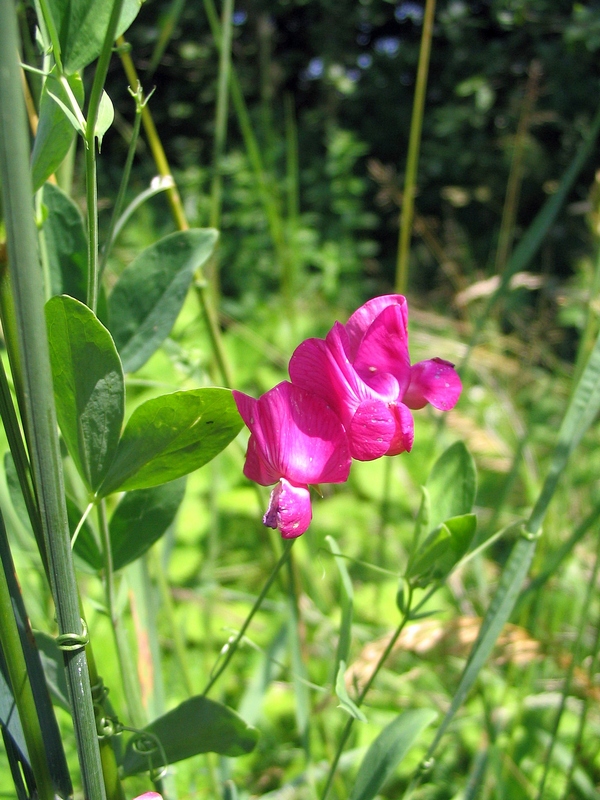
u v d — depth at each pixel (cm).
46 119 10
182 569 37
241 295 71
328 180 89
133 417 10
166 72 73
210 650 23
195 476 42
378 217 101
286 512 10
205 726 12
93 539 13
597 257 21
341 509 42
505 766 21
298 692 18
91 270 9
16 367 9
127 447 10
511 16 58
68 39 10
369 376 11
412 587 12
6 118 6
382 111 104
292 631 18
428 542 12
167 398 10
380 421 10
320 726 21
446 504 13
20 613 10
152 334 13
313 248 78
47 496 8
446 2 98
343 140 85
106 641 24
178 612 32
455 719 24
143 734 11
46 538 8
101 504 11
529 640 19
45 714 10
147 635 16
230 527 40
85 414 10
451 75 99
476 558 26
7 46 6
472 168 96
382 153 106
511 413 37
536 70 35
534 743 23
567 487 25
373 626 31
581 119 83
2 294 9
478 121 94
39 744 10
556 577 24
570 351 56
